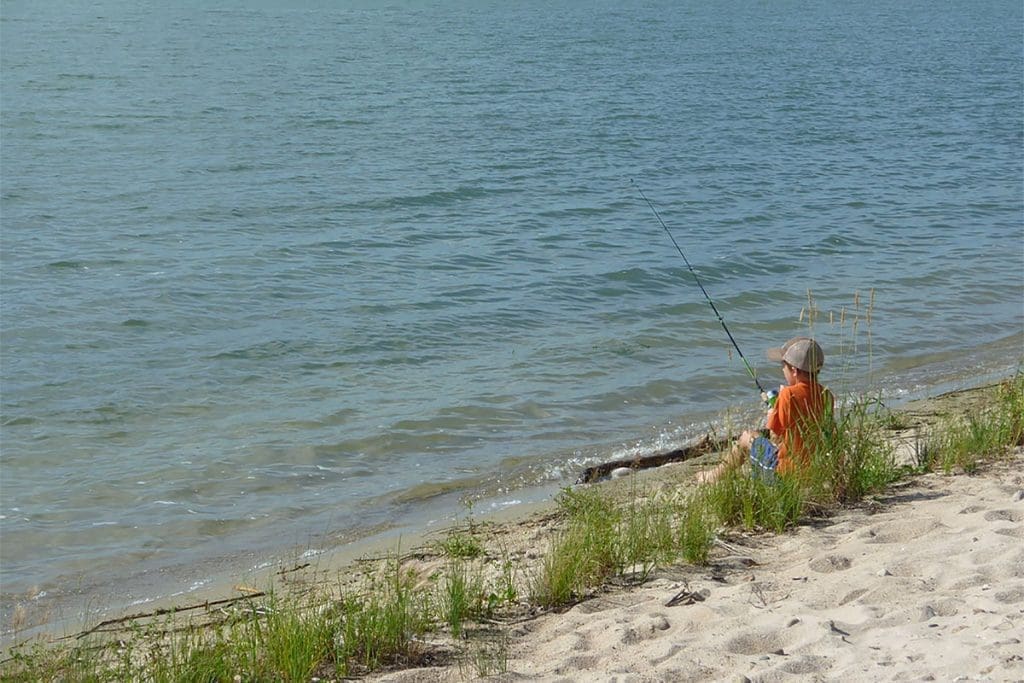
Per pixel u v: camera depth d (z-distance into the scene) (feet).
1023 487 20.98
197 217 61.52
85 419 33.30
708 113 107.96
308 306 45.42
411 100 110.93
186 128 92.68
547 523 24.14
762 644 14.55
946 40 204.44
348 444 31.48
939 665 12.68
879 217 64.69
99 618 21.34
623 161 81.87
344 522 26.45
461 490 28.25
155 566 24.23
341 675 15.10
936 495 20.98
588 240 57.77
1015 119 108.27
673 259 53.83
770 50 178.60
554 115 103.19
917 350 40.16
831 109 112.98
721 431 31.14
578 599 17.51
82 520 26.71
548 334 42.09
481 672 14.52
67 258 52.31
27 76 123.95
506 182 72.64
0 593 22.99
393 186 70.44
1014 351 39.70
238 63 143.64
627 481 26.99
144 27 198.39
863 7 308.60
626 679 13.51
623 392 35.63
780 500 19.89
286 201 65.92
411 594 17.70
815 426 21.27
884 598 15.76
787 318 44.27
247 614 18.33
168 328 42.39
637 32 210.18
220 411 34.12
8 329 41.81
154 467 29.81
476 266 52.16
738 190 72.23
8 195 65.92
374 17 238.07
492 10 269.85
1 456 30.45
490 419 33.40
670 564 18.62
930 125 103.65
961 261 53.93
